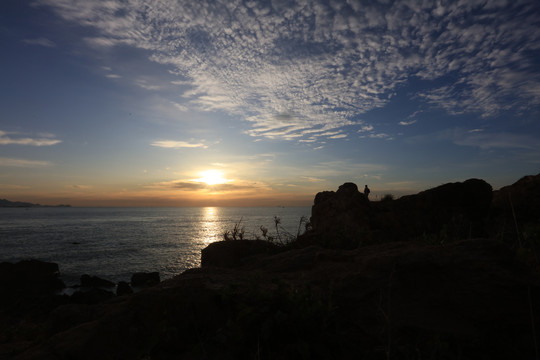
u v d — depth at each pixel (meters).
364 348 2.33
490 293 2.55
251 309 2.42
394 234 8.35
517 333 2.34
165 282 3.54
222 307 2.84
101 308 3.62
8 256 53.84
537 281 2.58
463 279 2.71
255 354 2.24
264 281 3.61
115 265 46.22
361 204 9.61
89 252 58.19
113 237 86.12
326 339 2.28
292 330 2.27
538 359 2.11
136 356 2.61
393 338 2.38
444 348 2.14
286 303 2.50
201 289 3.02
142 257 52.88
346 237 6.81
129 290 28.52
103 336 2.76
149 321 2.88
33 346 3.17
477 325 2.43
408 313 2.59
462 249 3.02
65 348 2.66
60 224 148.00
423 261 2.90
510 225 7.11
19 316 19.66
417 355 2.18
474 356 2.21
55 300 24.06
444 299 2.65
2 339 4.48
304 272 4.02
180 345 2.57
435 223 8.45
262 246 6.93
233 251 6.80
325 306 2.46
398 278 2.92
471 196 8.87
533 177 9.82
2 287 29.36
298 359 2.15
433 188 9.27
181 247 65.19
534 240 3.13
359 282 3.00
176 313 2.85
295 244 6.91
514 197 9.37
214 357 2.33
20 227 124.75
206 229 114.44
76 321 3.40
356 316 2.66
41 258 51.84
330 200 10.09
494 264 2.75
